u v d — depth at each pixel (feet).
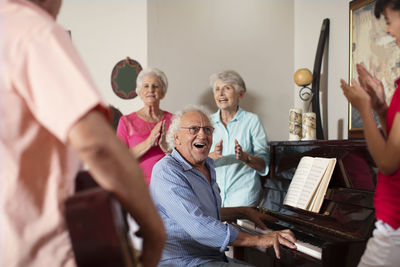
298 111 9.46
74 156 2.23
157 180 5.97
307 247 5.74
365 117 4.07
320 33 10.59
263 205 8.33
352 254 5.49
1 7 2.01
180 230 5.86
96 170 1.91
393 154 3.77
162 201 5.86
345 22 9.86
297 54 11.75
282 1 11.73
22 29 1.95
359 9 9.05
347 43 9.80
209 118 6.60
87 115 1.88
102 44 10.77
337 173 6.70
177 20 10.89
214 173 6.79
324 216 6.54
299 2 11.62
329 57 10.46
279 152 8.40
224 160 9.93
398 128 3.74
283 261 6.19
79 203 1.95
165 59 10.81
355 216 5.98
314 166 7.03
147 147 9.18
